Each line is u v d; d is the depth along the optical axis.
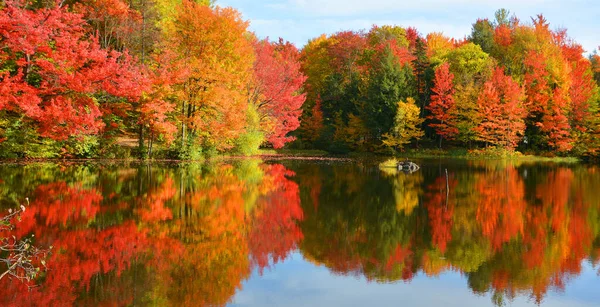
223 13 36.38
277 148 58.19
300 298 8.74
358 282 9.76
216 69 35.31
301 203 19.19
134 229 13.31
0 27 22.64
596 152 50.00
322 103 65.81
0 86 22.73
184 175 26.23
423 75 59.00
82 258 10.44
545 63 57.16
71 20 27.77
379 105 55.31
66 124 27.09
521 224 15.67
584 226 15.40
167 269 10.01
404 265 10.99
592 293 9.24
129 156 34.09
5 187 18.94
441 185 25.94
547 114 53.66
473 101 54.38
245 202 18.80
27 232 12.30
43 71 25.31
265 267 10.58
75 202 16.64
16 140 28.28
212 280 9.51
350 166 38.53
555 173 34.34
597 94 54.97
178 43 34.81
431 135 61.03
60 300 8.00
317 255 11.70
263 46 53.50
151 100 31.62
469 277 10.16
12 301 7.88
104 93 30.08
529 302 8.74
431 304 8.55
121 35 32.59
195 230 13.62
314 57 74.88
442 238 13.64
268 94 50.31
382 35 74.81
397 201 20.16
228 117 37.12
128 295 8.39
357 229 14.70
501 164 42.81
